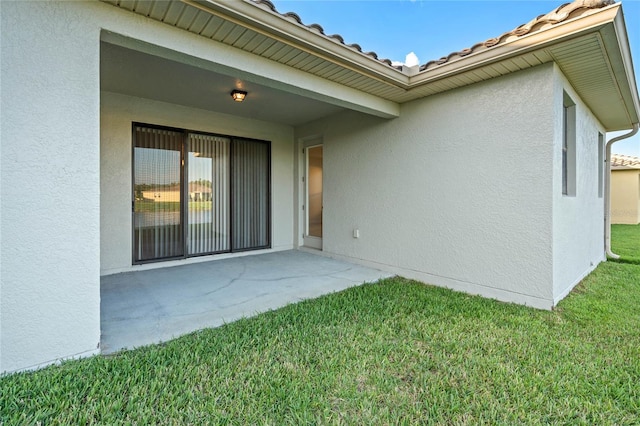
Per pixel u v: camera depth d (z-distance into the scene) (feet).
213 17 8.91
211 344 8.84
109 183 17.08
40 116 7.41
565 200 13.33
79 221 7.99
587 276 17.07
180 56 9.80
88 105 8.05
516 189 12.72
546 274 12.02
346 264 19.84
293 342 9.08
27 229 7.32
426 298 13.21
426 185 15.83
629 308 12.03
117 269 17.44
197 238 20.65
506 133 12.93
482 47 11.79
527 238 12.47
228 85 15.69
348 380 7.29
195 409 6.15
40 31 7.38
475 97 13.85
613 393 6.86
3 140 7.00
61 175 7.72
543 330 10.06
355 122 19.79
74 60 7.83
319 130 22.65
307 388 6.92
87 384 6.78
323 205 22.36
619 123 20.89
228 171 21.95
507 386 7.10
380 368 7.82
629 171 48.11
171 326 10.28
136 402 6.29
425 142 15.83
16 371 7.22
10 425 5.56
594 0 9.15
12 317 7.18
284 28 9.84
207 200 21.02
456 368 7.82
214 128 20.84
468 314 11.43
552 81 11.68
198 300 12.93
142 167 18.31
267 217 24.27
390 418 6.08
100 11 8.18
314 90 12.96
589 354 8.54
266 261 20.75
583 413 6.27
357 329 10.04
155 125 18.43
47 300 7.59
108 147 16.97
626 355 8.50
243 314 11.41
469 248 14.21
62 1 7.65
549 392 6.91
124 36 8.57
